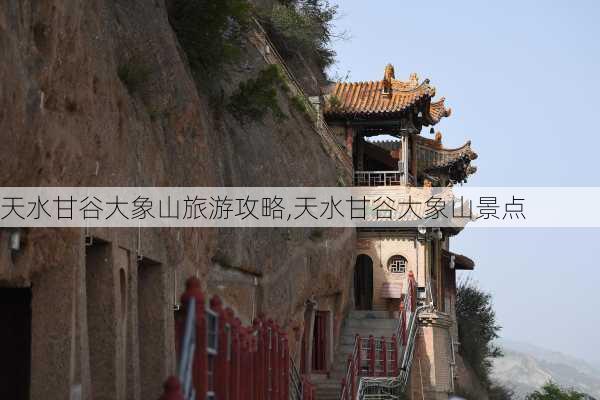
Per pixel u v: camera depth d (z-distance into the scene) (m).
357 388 28.14
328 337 33.09
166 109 18.31
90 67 13.77
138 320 17.50
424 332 36.88
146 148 16.91
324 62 47.38
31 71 11.75
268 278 25.81
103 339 14.84
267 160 26.86
